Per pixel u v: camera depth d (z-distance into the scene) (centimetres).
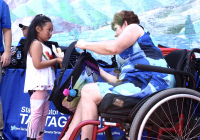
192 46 377
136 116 141
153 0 393
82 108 156
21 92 252
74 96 168
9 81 256
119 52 162
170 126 159
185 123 156
